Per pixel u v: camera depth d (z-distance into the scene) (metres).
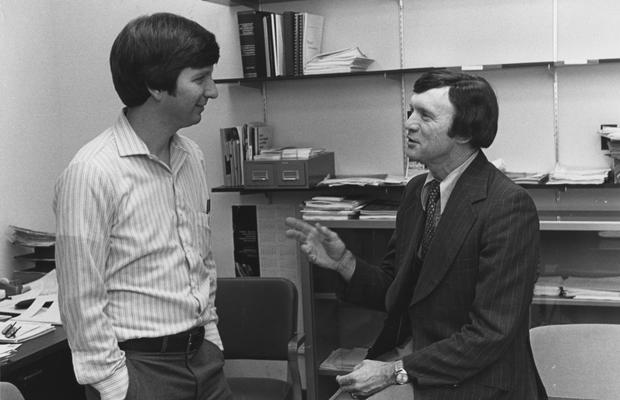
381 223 3.22
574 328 2.14
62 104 3.89
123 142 1.84
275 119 3.79
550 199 3.39
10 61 3.51
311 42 3.48
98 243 1.76
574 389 2.11
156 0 3.85
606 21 3.23
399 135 3.59
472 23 3.40
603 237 2.97
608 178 3.12
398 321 2.17
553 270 3.04
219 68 3.84
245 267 3.91
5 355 2.42
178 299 1.90
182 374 1.93
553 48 3.31
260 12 3.46
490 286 1.88
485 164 2.04
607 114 3.27
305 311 3.41
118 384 1.78
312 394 3.45
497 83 3.40
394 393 2.06
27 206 3.62
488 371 1.92
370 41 3.56
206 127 3.91
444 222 1.98
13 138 3.53
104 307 1.79
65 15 3.88
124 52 1.79
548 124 3.35
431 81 2.00
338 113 3.68
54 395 2.84
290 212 3.82
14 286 3.14
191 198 2.02
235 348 3.01
